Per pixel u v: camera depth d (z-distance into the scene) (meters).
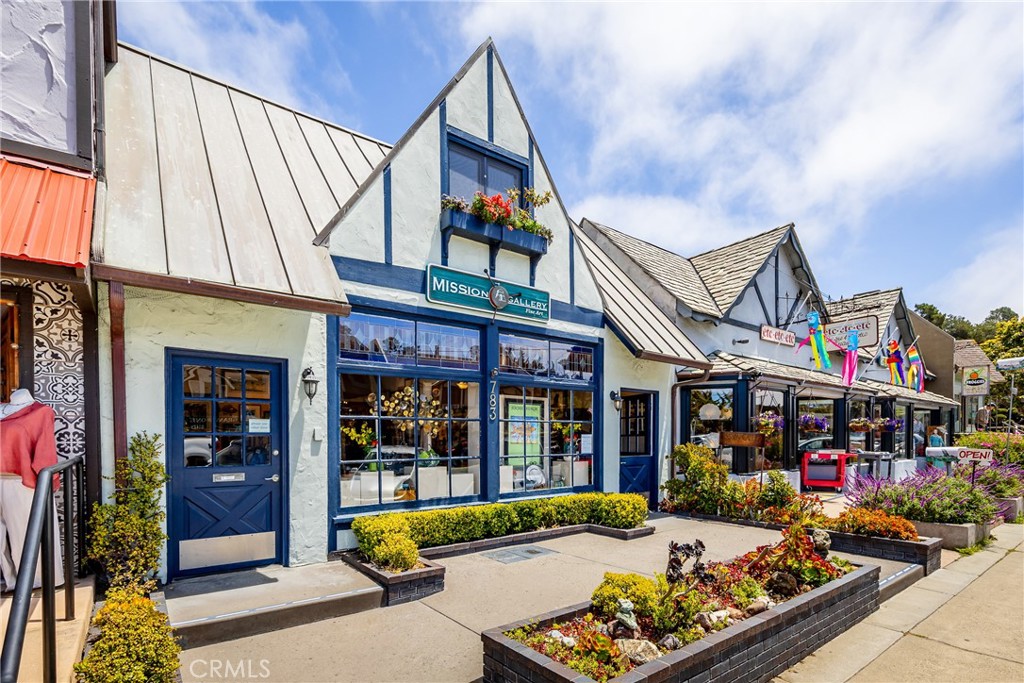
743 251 14.49
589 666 3.08
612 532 7.70
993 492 10.80
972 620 5.24
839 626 4.87
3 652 1.74
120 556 4.37
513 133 8.23
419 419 6.98
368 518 5.97
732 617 4.06
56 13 4.66
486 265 7.70
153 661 3.06
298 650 4.01
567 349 8.87
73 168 4.66
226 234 5.41
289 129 7.92
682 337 10.78
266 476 5.65
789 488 8.87
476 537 6.91
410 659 3.89
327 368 6.06
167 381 5.05
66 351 4.55
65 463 3.15
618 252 12.89
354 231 6.38
